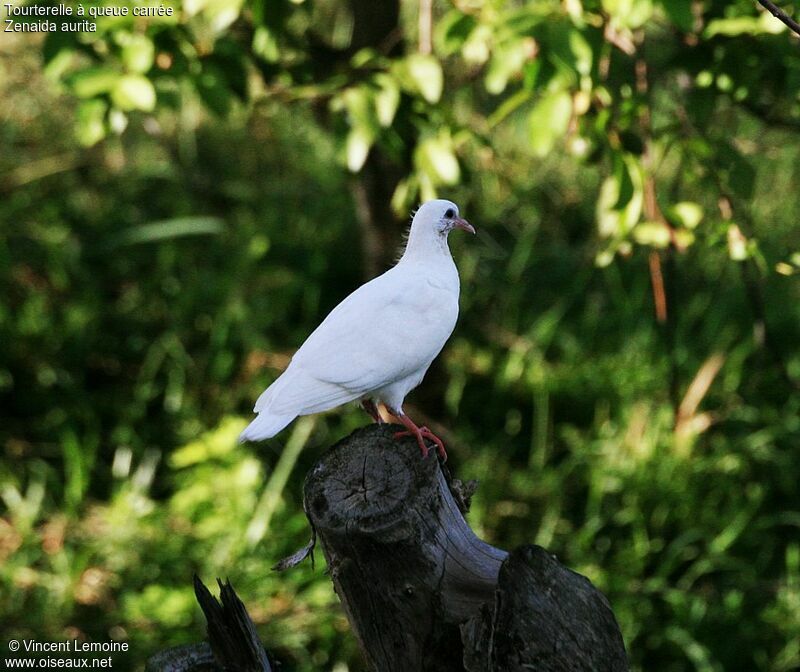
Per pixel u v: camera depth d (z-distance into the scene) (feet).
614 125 27.22
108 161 53.98
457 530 17.97
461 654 17.57
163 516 37.58
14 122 54.49
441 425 41.60
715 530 38.42
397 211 29.94
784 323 46.26
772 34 26.55
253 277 48.26
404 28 35.06
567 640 16.30
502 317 47.52
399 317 23.15
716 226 28.19
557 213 52.65
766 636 34.81
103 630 33.99
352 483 18.16
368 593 17.69
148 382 43.29
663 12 23.65
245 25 32.65
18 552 36.37
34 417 42.37
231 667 18.20
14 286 46.65
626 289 47.73
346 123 29.37
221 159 55.67
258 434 21.21
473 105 44.68
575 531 38.63
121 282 48.91
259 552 36.58
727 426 42.06
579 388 43.93
